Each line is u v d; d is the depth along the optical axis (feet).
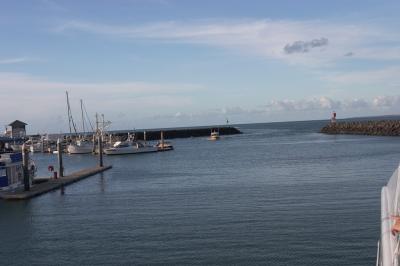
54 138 462.19
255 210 102.12
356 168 177.58
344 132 523.29
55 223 100.17
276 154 281.74
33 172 158.30
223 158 273.54
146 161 279.49
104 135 398.83
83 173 191.31
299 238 78.43
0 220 105.70
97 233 88.89
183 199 122.42
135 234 86.28
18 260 75.72
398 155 227.61
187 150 374.02
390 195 45.52
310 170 179.93
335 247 73.15
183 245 77.71
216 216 97.91
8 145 214.07
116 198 129.80
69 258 75.00
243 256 71.05
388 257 35.73
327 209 99.30
